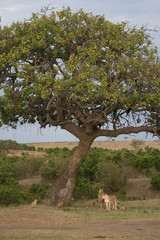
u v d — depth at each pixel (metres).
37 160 31.91
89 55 15.61
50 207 16.69
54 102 17.55
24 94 15.48
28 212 14.30
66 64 14.94
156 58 16.38
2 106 16.14
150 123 17.45
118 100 15.98
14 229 10.86
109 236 9.38
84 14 17.05
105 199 16.22
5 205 18.81
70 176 17.84
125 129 17.47
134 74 15.65
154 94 15.70
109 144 74.50
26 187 25.75
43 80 14.66
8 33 16.30
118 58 16.03
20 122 17.98
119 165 28.53
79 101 16.36
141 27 16.95
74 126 17.91
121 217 13.38
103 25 16.86
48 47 16.75
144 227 11.09
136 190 25.00
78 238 9.09
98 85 14.66
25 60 16.66
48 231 10.34
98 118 16.77
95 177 27.55
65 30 16.92
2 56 15.30
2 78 16.50
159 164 28.83
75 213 14.38
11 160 34.16
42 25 16.02
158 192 24.00
